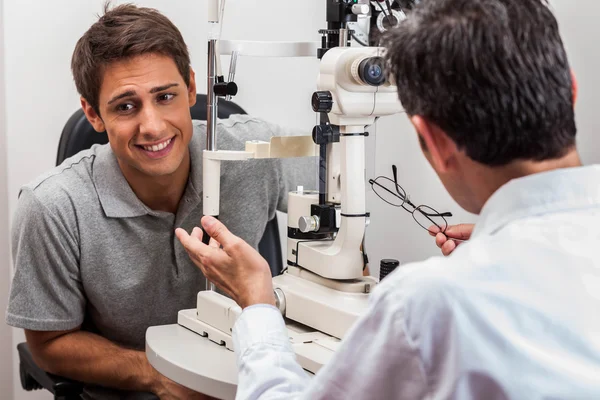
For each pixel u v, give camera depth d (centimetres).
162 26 145
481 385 57
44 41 206
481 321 58
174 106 146
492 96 63
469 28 63
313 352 110
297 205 132
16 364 218
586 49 166
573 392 56
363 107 116
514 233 62
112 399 149
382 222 218
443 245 116
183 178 160
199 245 105
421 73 66
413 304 60
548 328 57
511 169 66
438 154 69
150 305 161
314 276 127
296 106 237
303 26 234
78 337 155
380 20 121
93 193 155
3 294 212
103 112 146
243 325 92
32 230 150
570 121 65
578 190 64
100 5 211
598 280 59
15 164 208
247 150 139
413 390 61
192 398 138
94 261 154
